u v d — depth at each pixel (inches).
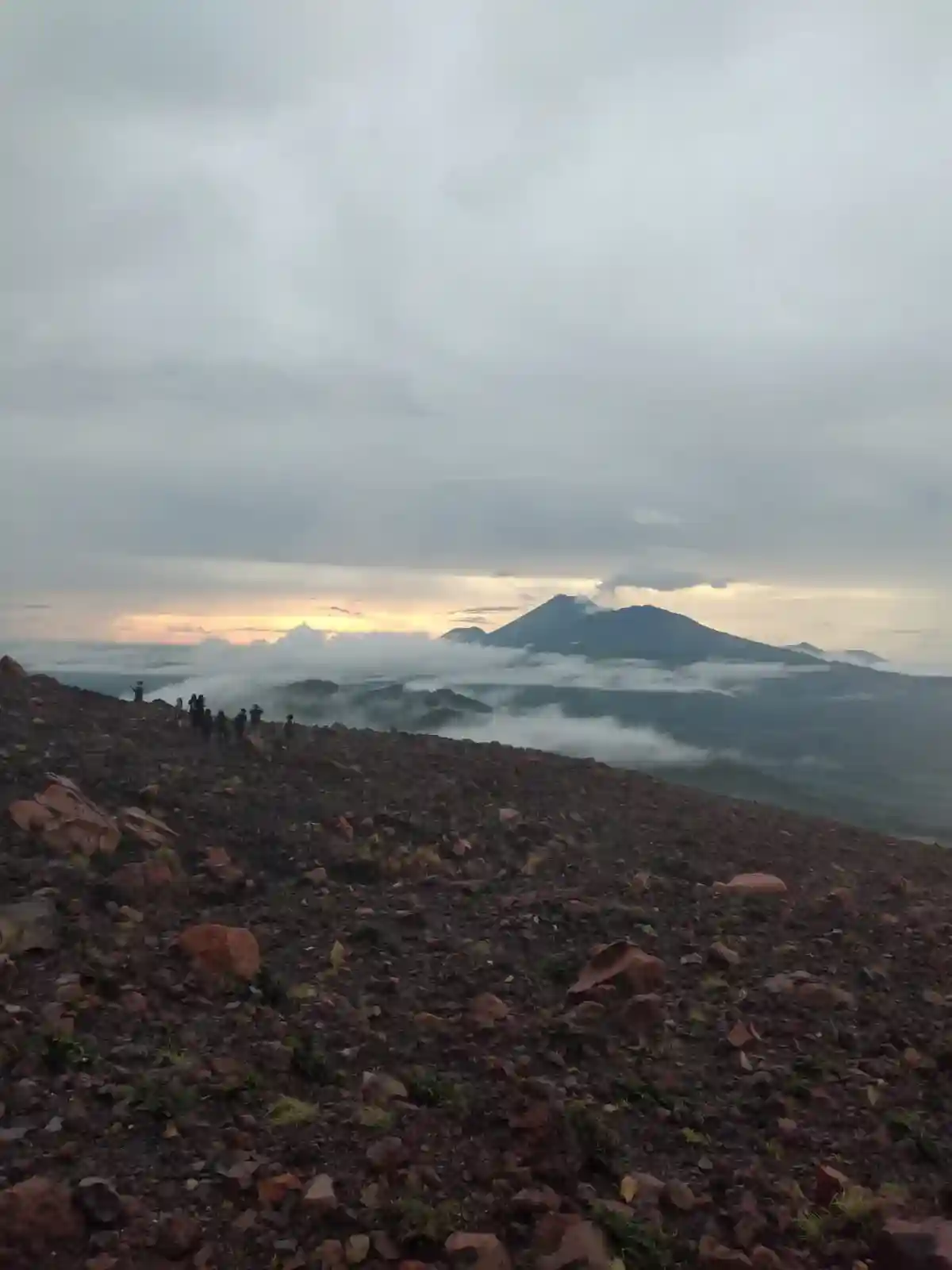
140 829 399.5
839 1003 320.5
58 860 360.5
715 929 388.5
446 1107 239.8
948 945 385.4
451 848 466.6
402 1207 201.2
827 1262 205.3
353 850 439.2
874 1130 251.3
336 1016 285.4
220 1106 232.4
